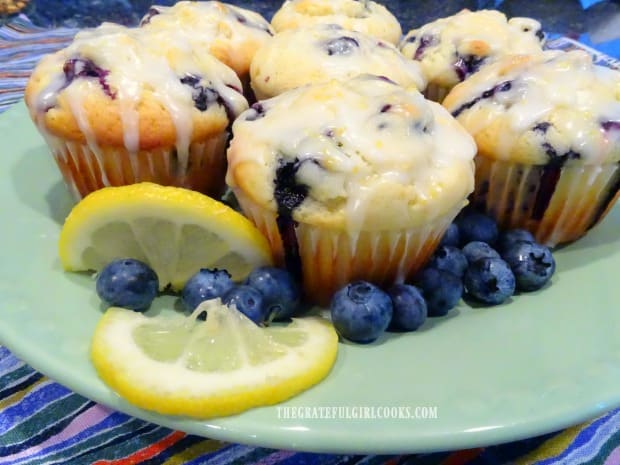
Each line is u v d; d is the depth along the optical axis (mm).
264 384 133
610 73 202
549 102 191
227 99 206
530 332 163
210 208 166
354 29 271
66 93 190
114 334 144
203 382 131
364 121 169
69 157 200
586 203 196
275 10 394
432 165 170
